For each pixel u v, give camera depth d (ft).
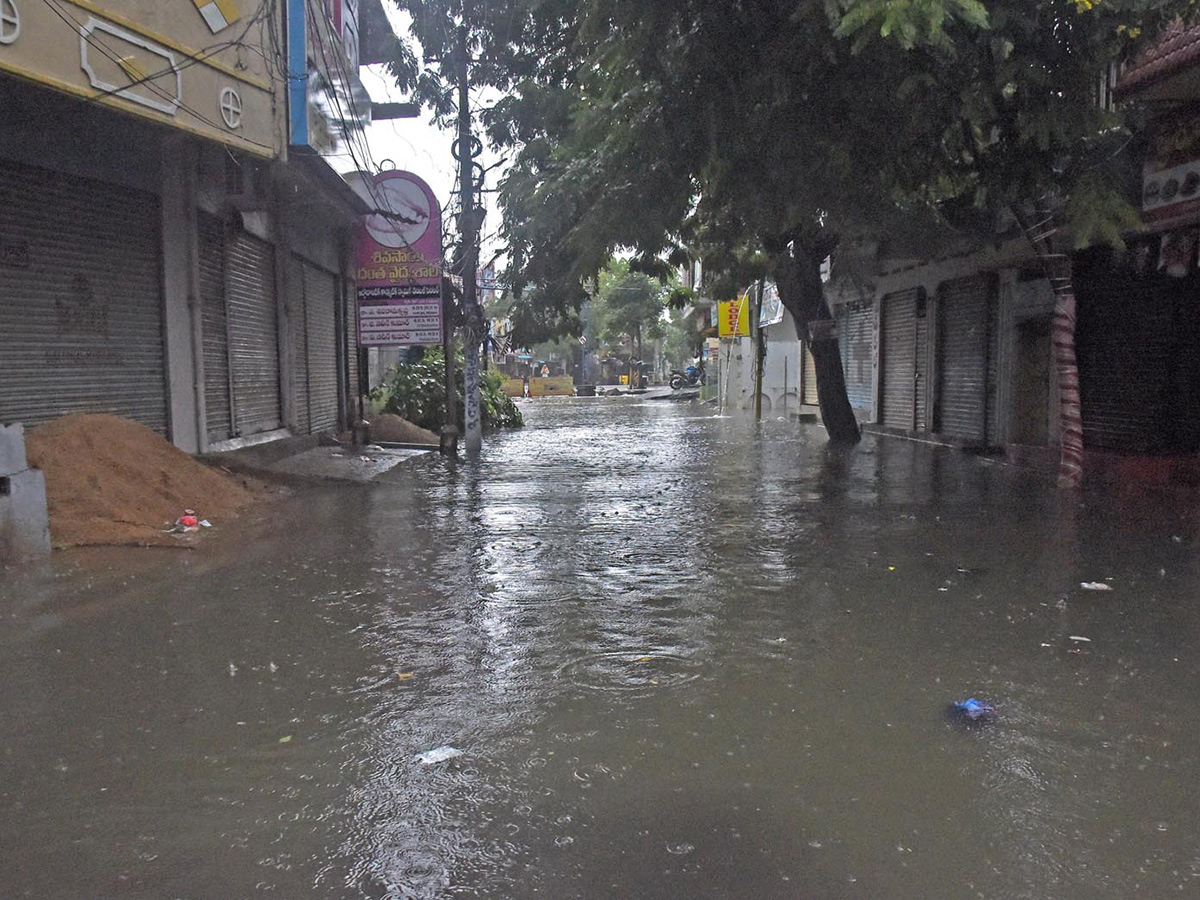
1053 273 32.60
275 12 29.78
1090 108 24.38
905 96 22.03
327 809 9.75
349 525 26.32
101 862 8.73
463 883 8.41
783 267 50.49
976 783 10.25
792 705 12.52
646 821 9.48
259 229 38.63
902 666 14.03
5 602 17.35
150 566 20.47
